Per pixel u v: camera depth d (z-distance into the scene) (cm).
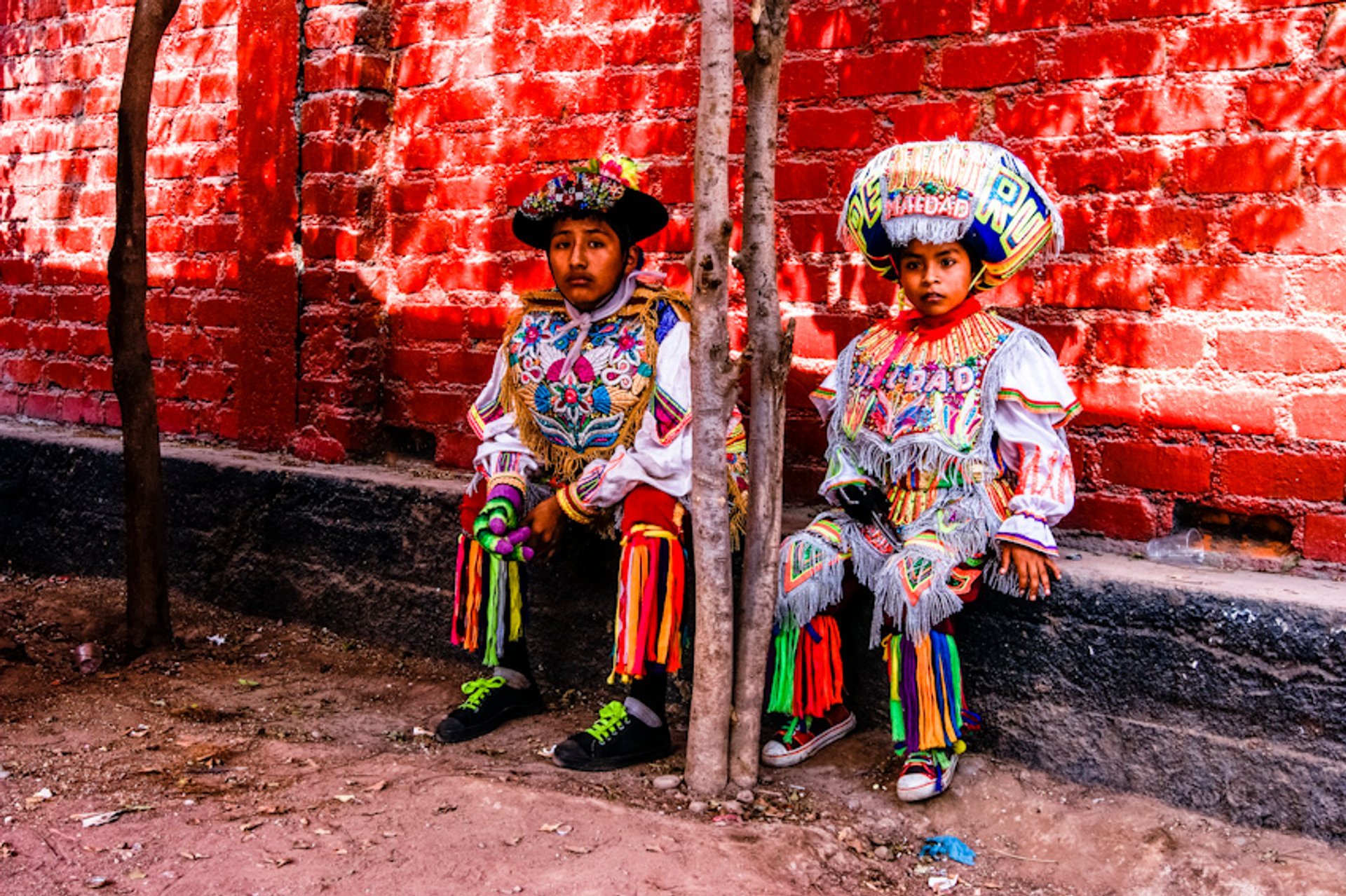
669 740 342
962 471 310
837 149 373
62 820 289
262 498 471
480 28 444
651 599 318
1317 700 279
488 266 446
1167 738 297
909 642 310
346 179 464
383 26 468
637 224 355
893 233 306
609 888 258
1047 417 305
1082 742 308
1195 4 317
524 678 374
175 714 370
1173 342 325
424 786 309
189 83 531
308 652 439
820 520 332
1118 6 327
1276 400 312
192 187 532
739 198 390
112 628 457
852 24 369
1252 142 311
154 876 262
